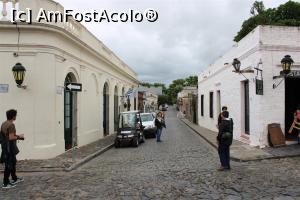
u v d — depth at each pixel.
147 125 22.41
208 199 6.82
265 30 13.77
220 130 9.84
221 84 21.48
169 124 38.91
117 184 8.39
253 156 11.78
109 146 16.89
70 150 14.99
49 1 13.04
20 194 7.68
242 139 16.38
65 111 15.11
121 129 17.62
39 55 12.68
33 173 10.24
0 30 12.50
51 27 12.70
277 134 13.53
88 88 18.00
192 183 8.26
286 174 8.98
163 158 12.72
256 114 14.17
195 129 27.45
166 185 8.12
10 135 8.45
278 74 13.77
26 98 12.60
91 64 18.42
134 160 12.54
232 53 18.48
